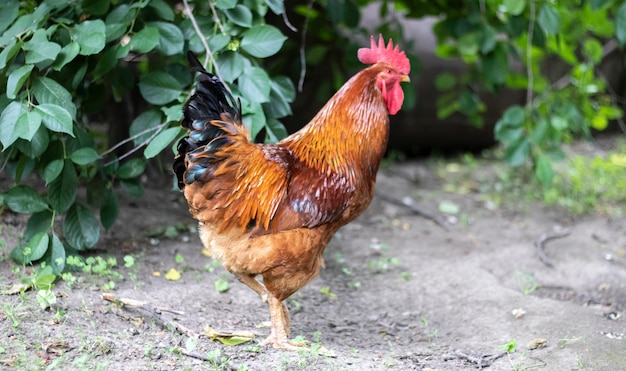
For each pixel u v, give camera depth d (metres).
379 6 3.91
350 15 3.38
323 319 2.96
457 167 4.16
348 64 3.52
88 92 3.06
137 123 2.94
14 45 2.76
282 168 2.72
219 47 2.88
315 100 3.70
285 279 2.72
